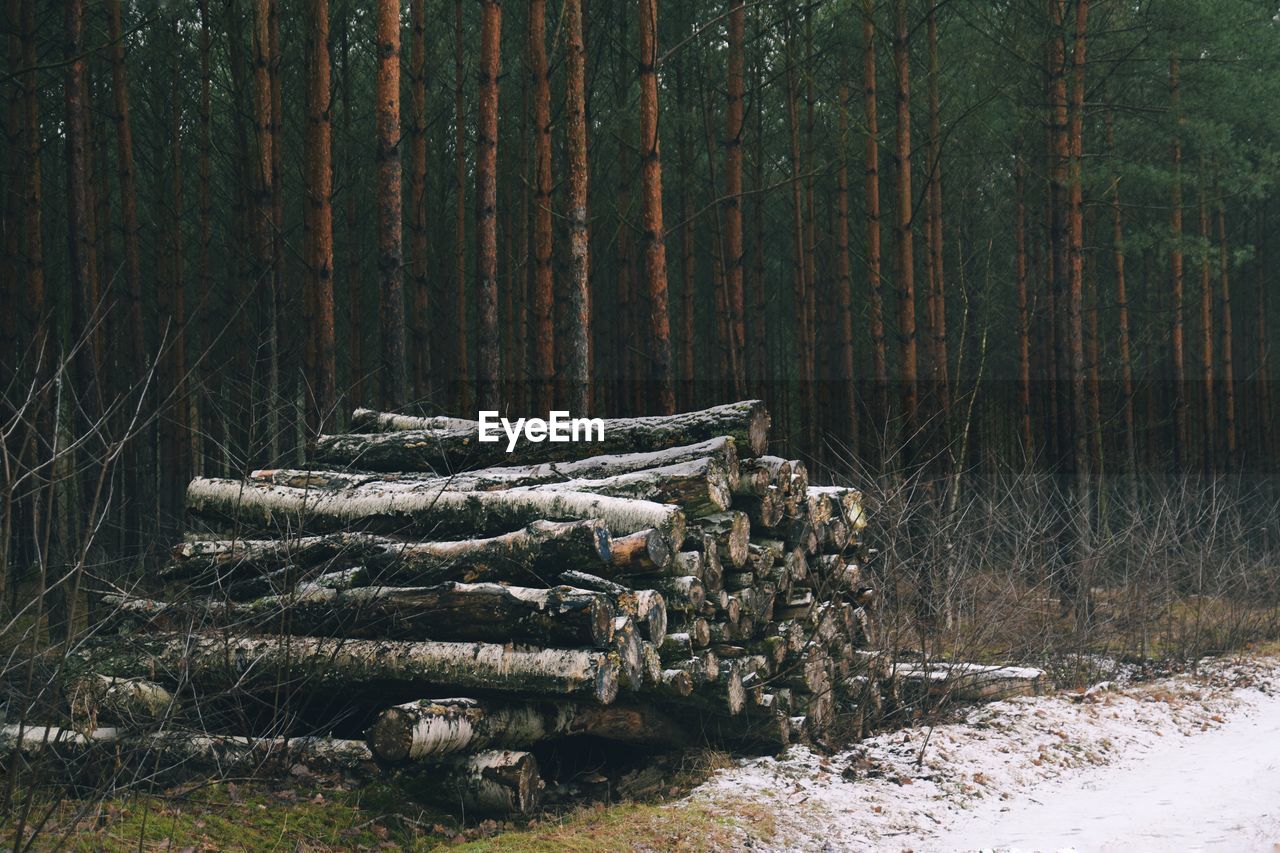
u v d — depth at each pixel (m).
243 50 19.34
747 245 29.22
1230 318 30.50
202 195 20.28
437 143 26.62
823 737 9.48
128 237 18.30
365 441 10.11
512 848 6.35
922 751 8.99
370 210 26.14
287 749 7.45
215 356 22.91
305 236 17.06
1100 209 24.80
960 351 16.17
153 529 14.95
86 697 7.18
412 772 7.08
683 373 25.19
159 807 6.55
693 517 8.59
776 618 9.62
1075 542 15.77
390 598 7.47
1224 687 13.20
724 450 8.75
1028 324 22.58
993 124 22.27
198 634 7.68
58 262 21.03
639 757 8.73
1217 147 20.97
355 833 6.67
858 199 30.53
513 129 25.50
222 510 8.98
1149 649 15.01
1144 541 15.52
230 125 24.72
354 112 25.67
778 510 9.27
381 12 13.17
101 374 17.28
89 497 11.60
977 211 27.80
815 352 30.56
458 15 22.23
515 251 26.53
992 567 13.65
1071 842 6.96
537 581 7.66
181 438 18.64
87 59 18.42
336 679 7.52
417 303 20.89
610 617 7.20
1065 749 9.92
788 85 24.22
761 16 23.27
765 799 7.73
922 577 11.62
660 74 25.45
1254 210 29.66
